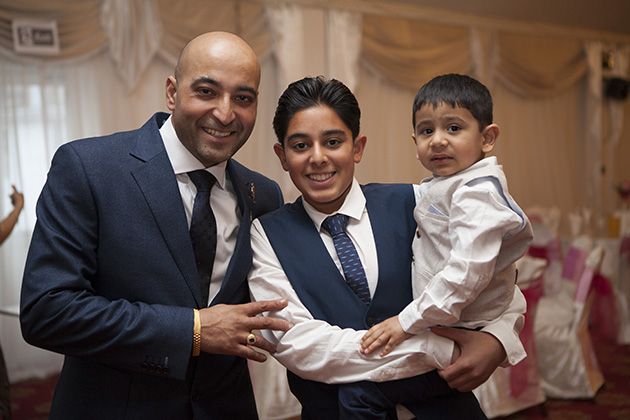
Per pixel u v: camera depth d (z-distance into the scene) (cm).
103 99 501
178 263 142
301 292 145
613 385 418
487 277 128
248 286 154
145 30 509
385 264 147
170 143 149
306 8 591
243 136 144
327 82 147
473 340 136
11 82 465
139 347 131
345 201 154
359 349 135
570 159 809
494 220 127
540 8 698
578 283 393
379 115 655
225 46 139
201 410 146
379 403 136
